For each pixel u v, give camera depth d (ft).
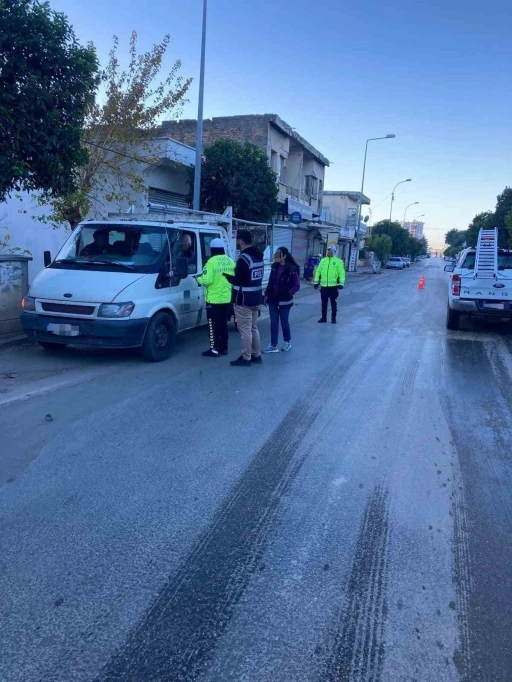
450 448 16.26
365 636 8.58
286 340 29.53
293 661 8.05
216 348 27.40
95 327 23.45
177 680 7.69
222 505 12.45
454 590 9.75
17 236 43.45
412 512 12.42
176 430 16.92
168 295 26.32
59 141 24.43
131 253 26.50
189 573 9.99
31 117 23.02
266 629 8.67
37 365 24.52
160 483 13.42
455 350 31.30
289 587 9.69
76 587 9.53
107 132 44.93
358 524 11.82
